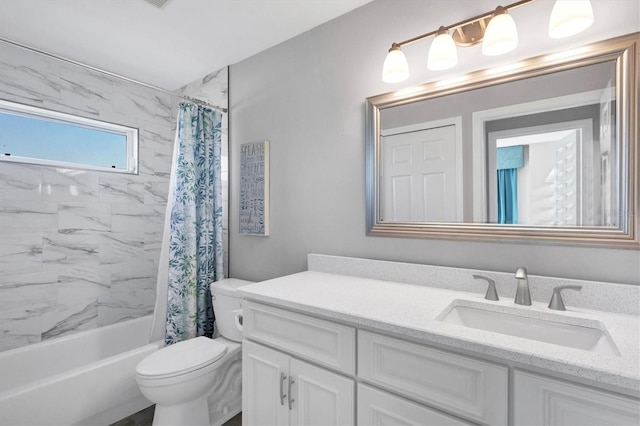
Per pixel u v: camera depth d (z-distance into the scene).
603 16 1.14
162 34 1.95
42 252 2.10
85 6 1.67
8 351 1.87
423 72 1.52
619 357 0.75
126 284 2.53
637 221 1.08
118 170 2.50
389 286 1.47
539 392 0.79
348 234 1.77
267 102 2.14
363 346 1.07
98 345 2.22
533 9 1.26
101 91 2.39
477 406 0.87
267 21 1.84
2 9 1.68
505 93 1.32
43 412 1.51
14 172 1.99
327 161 1.85
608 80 1.13
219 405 1.83
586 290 1.13
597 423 0.73
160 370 1.50
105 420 1.78
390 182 1.61
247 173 2.21
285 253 2.04
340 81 1.79
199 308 2.15
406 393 0.98
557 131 1.21
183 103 2.08
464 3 1.41
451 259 1.45
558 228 1.21
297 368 1.23
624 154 1.09
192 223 2.06
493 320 1.18
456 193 1.43
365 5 1.70
